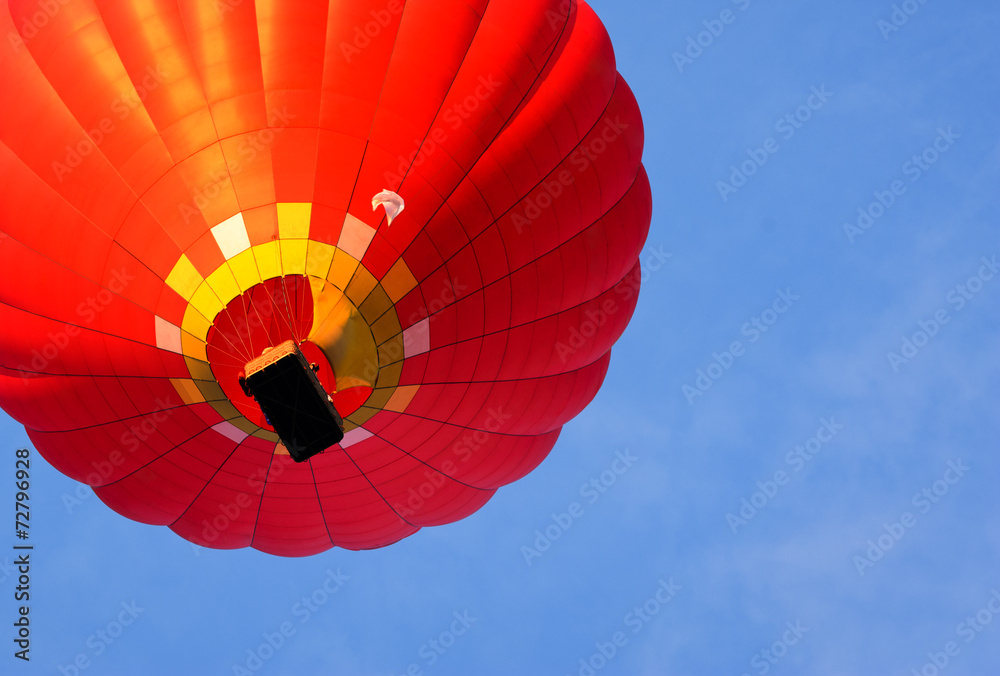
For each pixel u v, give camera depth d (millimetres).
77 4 14281
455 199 14023
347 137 13672
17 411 15680
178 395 14359
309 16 13945
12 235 14211
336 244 13477
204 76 13711
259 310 13516
